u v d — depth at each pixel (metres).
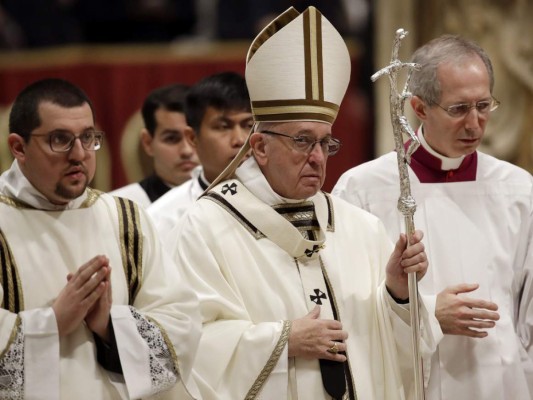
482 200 14.96
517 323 14.91
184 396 12.37
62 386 11.38
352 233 13.58
